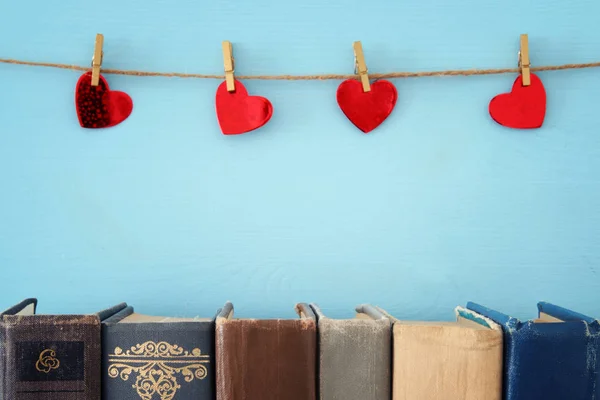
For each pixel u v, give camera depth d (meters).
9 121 0.94
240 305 0.95
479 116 0.95
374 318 0.79
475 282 0.95
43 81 0.94
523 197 0.95
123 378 0.74
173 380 0.74
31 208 0.94
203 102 0.95
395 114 0.95
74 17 0.95
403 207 0.96
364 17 0.96
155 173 0.95
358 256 0.95
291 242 0.95
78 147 0.95
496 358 0.73
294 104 0.95
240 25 0.95
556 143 0.95
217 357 0.73
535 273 0.95
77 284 0.94
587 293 0.95
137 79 0.95
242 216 0.95
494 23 0.95
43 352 0.73
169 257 0.95
